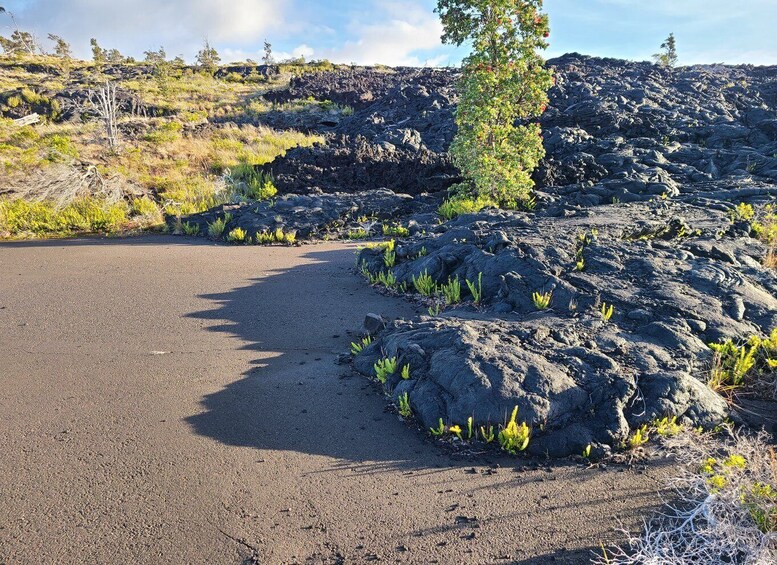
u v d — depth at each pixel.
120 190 14.29
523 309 5.52
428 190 14.70
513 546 2.73
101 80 39.47
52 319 6.14
